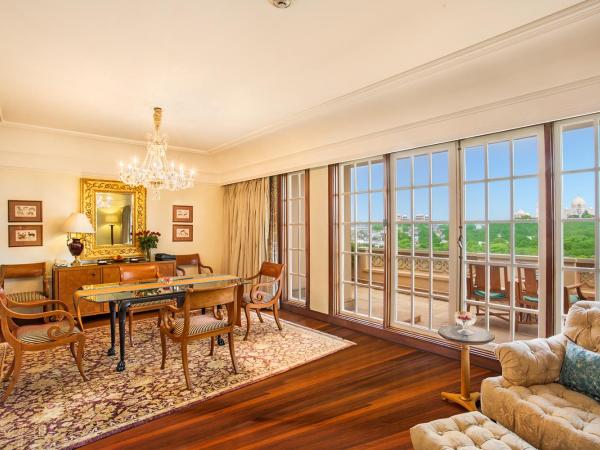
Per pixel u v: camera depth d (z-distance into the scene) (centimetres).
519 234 312
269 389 281
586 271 271
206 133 491
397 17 219
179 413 246
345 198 468
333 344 383
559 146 283
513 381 200
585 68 249
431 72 288
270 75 304
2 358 339
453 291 354
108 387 282
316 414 244
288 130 468
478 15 214
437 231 369
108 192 547
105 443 213
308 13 215
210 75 304
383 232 412
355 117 401
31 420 235
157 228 596
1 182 465
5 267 455
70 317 289
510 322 316
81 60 276
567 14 208
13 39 245
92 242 532
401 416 241
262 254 572
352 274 462
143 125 454
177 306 341
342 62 279
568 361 204
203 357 344
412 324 390
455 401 257
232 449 207
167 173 372
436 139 343
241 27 231
